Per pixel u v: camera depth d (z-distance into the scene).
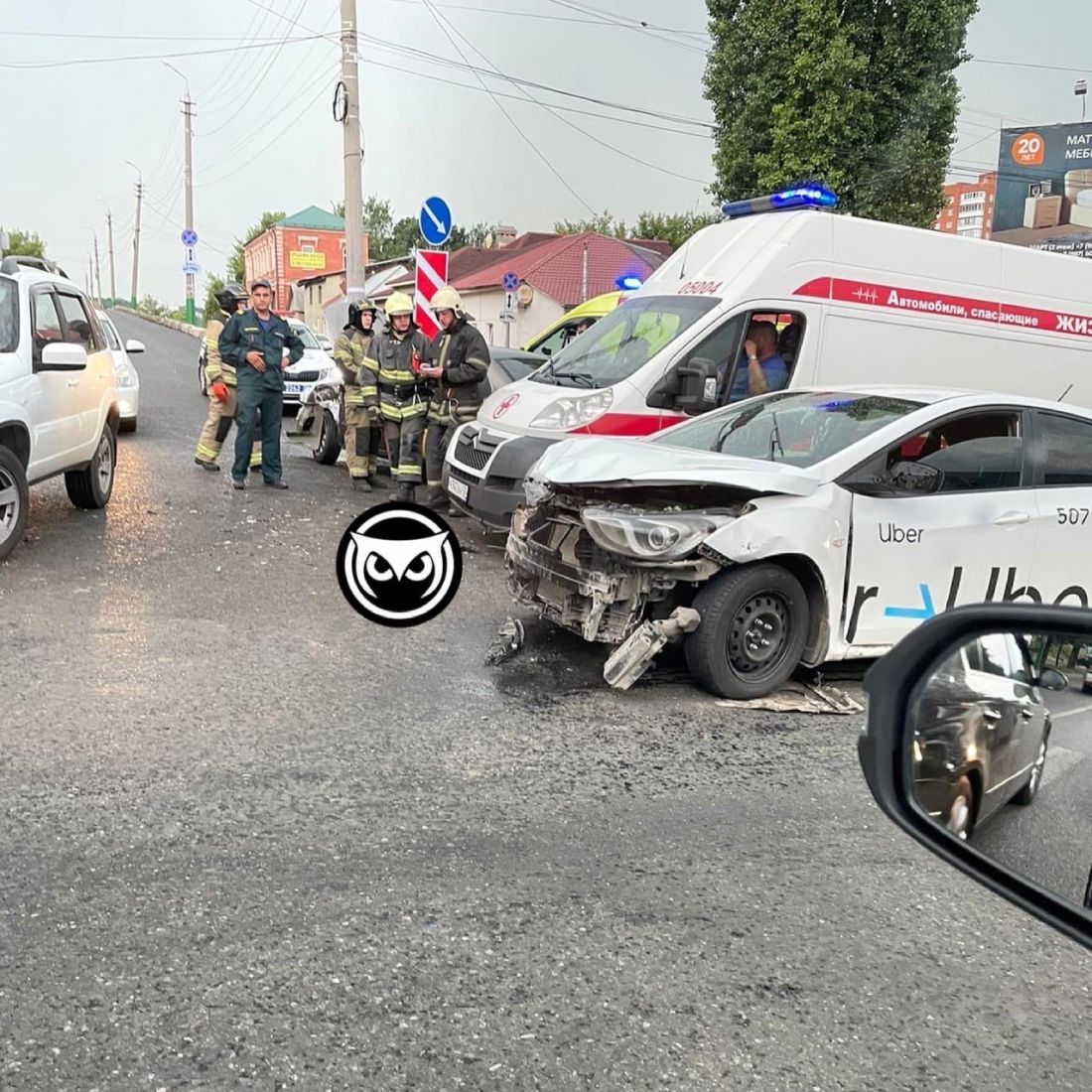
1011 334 8.73
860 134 18.72
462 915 2.96
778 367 7.69
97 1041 2.37
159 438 13.01
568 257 39.25
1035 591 5.31
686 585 4.91
